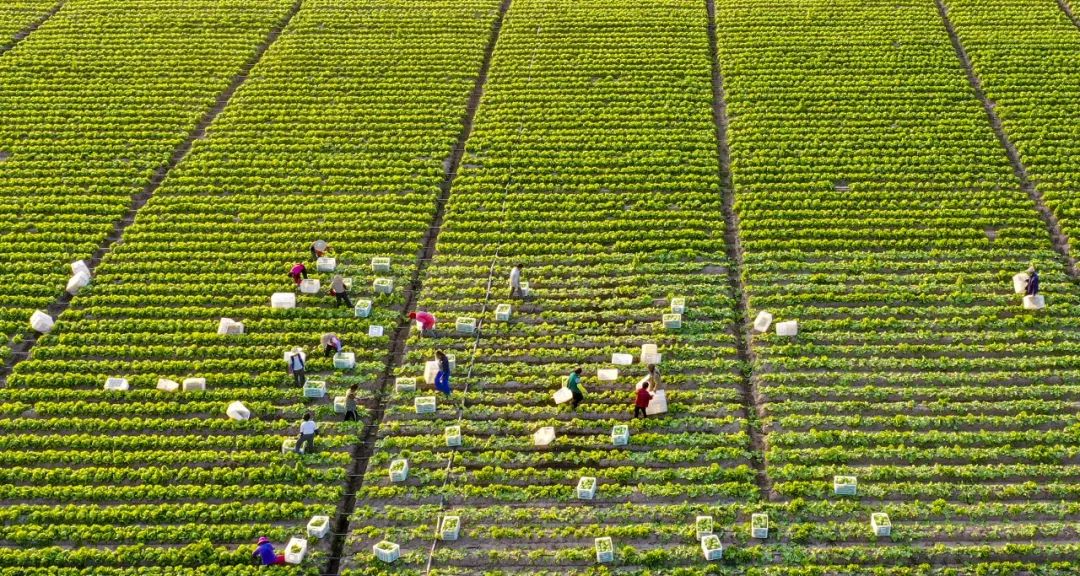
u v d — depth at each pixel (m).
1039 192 37.69
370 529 25.20
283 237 36.56
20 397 29.48
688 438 27.61
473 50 49.38
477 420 28.64
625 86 45.69
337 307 32.94
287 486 26.52
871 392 28.91
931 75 45.28
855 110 43.00
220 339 31.64
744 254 35.06
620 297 33.38
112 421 28.38
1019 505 25.17
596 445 27.59
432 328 32.06
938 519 25.12
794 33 49.72
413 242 36.34
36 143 42.25
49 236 36.66
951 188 38.03
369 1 55.31
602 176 39.38
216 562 24.41
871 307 32.41
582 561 24.45
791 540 24.73
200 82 47.03
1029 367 29.66
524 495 26.17
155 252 35.62
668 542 24.88
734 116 43.38
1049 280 33.12
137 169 40.75
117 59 48.94
